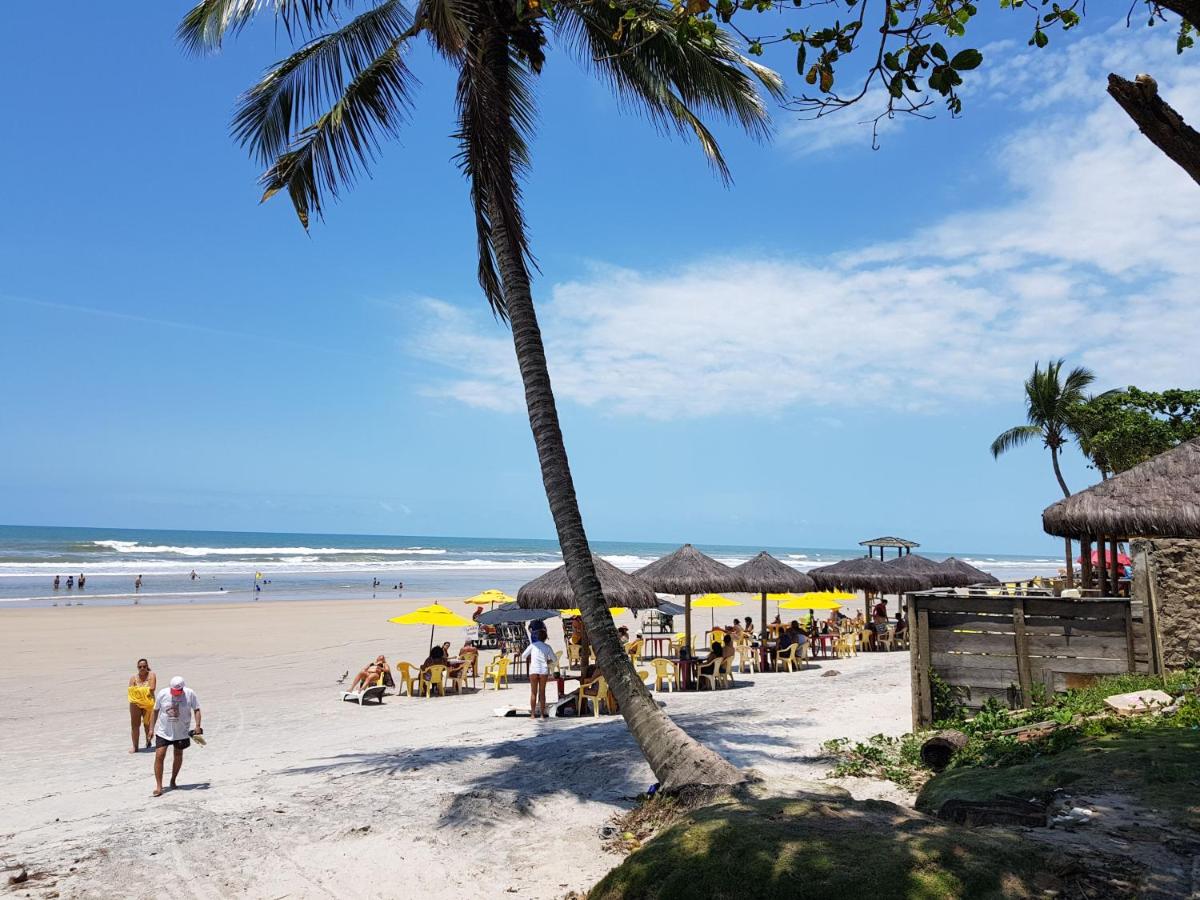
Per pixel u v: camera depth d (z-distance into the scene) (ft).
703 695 49.75
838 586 78.48
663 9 30.99
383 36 33.06
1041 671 29.99
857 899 13.19
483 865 21.18
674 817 22.56
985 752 24.17
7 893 19.48
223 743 40.50
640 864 15.94
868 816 17.04
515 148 34.76
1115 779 18.56
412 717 47.09
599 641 26.27
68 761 37.11
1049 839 15.37
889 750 29.40
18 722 47.14
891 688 47.24
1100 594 40.24
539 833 23.27
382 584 206.28
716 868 14.83
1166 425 88.69
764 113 34.35
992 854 14.23
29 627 101.55
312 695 56.39
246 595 166.20
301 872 20.86
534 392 28.04
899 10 17.08
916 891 13.09
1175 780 17.90
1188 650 30.99
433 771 29.94
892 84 16.96
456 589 197.36
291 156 32.68
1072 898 12.99
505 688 60.39
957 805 18.10
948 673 31.09
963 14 16.80
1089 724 24.00
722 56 32.83
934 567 81.56
